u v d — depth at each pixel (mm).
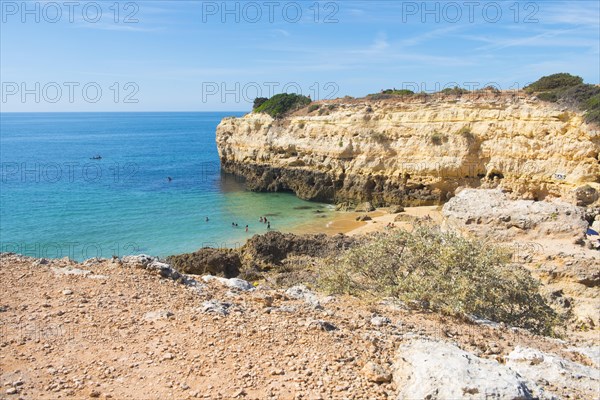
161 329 8883
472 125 46594
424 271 14195
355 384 7270
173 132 187500
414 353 7660
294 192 58938
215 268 28156
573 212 21547
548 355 9211
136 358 7805
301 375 7441
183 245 37406
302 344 8617
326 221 44906
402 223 42031
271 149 61844
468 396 6312
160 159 94500
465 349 9461
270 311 10359
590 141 39688
